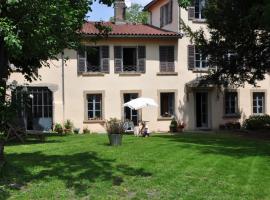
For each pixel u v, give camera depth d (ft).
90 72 104.68
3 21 34.65
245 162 47.70
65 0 38.68
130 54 107.76
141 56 106.93
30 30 36.58
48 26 37.55
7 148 59.82
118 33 103.96
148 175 40.40
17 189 35.06
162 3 118.01
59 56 102.53
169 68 108.37
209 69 100.22
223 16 84.17
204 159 49.52
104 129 104.73
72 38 46.32
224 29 85.35
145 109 107.04
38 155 52.16
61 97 103.24
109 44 105.50
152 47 107.65
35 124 101.30
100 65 105.40
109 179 38.40
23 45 38.19
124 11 115.14
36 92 101.91
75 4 43.91
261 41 85.56
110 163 46.14
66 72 103.60
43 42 38.37
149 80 107.34
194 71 109.40
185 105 108.88
